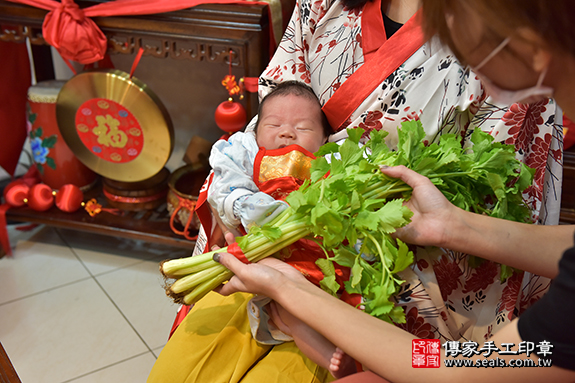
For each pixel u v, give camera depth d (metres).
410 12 1.11
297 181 1.09
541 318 0.65
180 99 2.19
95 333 1.76
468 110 1.10
